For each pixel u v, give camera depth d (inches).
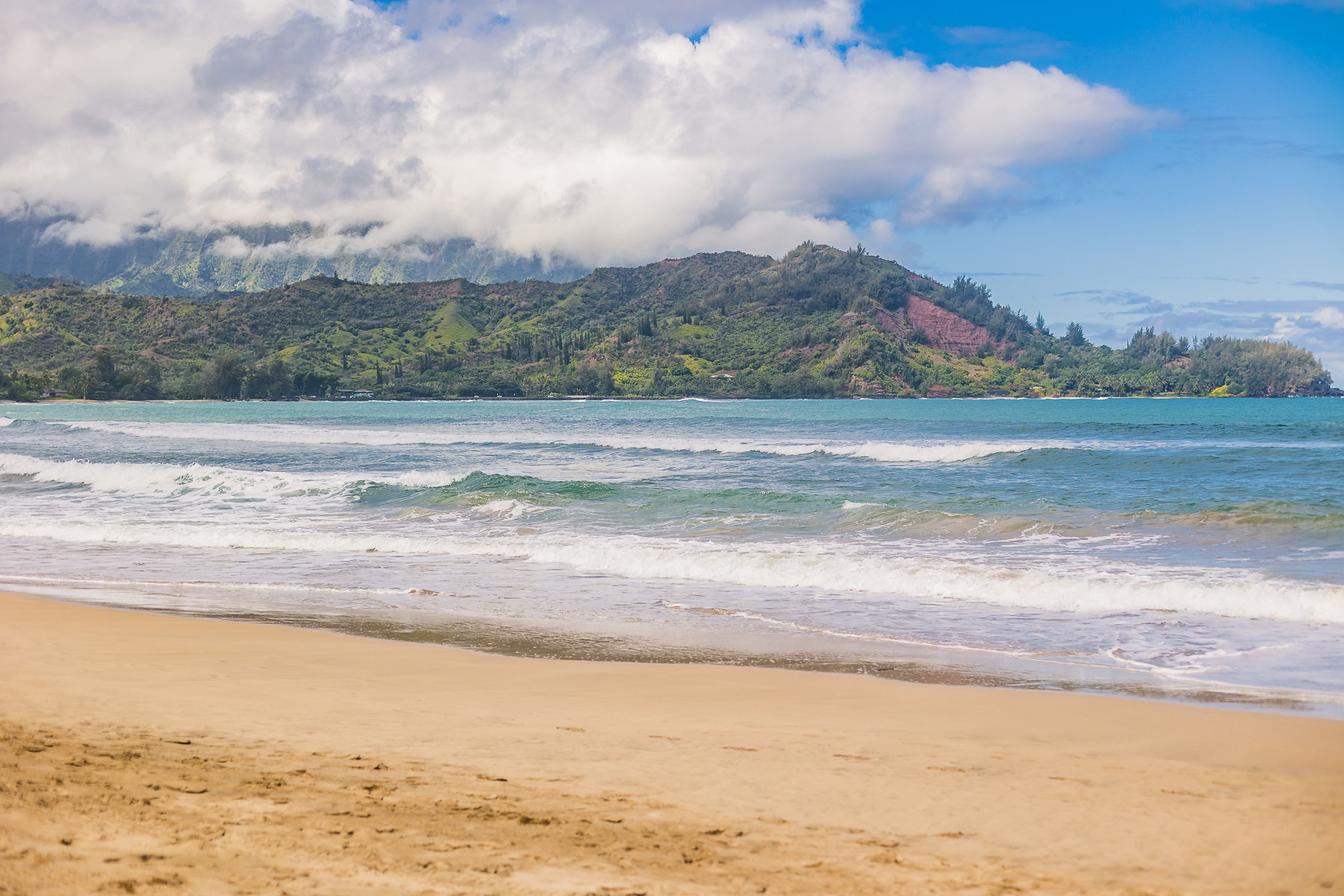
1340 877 141.2
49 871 117.0
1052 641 370.6
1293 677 312.0
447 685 286.2
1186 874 141.6
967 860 144.6
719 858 140.7
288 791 163.6
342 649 345.4
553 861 135.0
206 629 377.1
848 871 137.8
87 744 189.6
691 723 239.9
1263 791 186.2
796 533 678.5
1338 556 560.7
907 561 536.1
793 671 319.0
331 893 118.4
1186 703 280.1
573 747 209.9
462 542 639.1
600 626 400.5
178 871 122.0
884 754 210.4
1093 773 197.8
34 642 331.9
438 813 155.4
